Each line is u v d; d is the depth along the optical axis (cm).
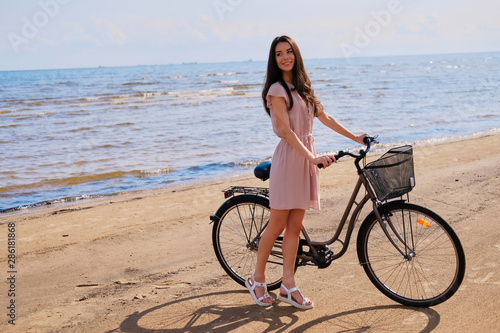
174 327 313
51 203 725
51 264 451
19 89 4691
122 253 474
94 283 401
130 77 8162
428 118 1683
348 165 880
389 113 1870
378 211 318
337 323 305
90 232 547
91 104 2712
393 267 371
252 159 1042
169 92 3872
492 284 343
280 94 304
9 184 856
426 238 359
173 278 403
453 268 355
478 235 453
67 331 316
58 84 5744
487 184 653
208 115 1959
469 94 2667
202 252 465
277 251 350
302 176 314
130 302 358
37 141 1356
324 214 565
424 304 317
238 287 376
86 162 1048
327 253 337
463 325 290
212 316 326
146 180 871
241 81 5869
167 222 573
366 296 342
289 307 334
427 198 598
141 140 1341
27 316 342
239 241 381
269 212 353
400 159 292
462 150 964
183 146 1232
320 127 1534
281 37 309
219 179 855
